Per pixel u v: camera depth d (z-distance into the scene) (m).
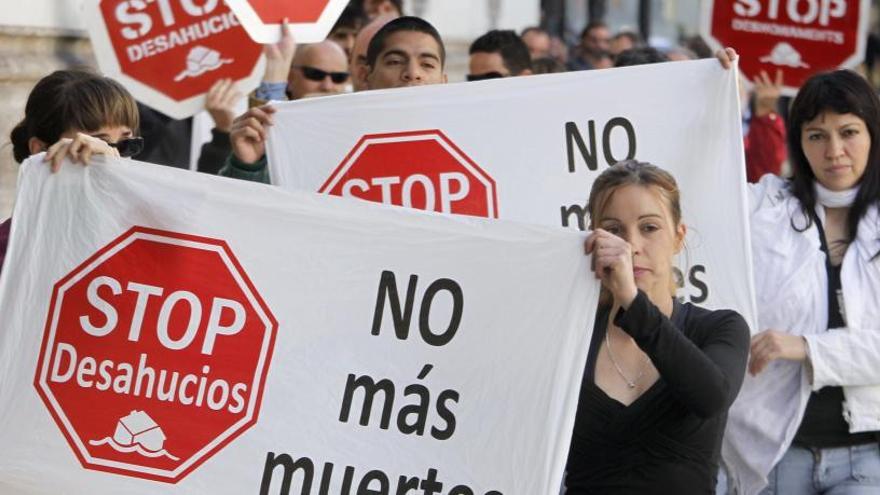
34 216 11.51
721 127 15.49
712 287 15.30
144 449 11.54
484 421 11.60
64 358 11.51
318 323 11.62
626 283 11.35
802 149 15.55
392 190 15.53
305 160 15.57
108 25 19.14
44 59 25.58
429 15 43.03
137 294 11.54
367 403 11.62
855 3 22.66
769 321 15.39
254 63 19.38
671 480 11.72
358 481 11.59
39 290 11.52
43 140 13.38
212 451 11.55
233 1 17.25
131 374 11.53
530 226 11.58
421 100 15.52
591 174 15.54
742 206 15.38
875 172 15.33
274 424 11.58
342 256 11.63
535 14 53.03
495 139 15.51
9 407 11.48
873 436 15.13
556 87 15.52
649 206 12.15
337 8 17.55
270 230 11.62
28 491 11.49
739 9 23.00
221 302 11.59
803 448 15.23
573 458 12.03
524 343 11.60
